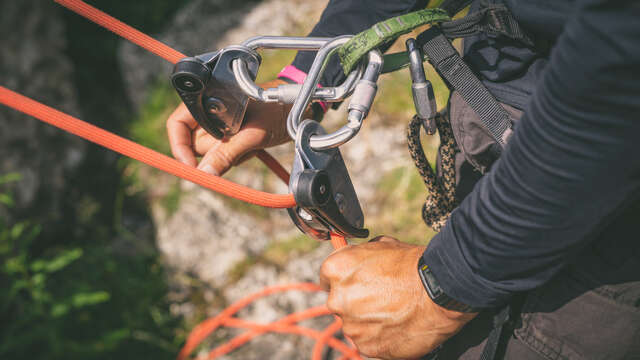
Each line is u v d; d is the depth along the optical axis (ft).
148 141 8.88
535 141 1.79
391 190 7.09
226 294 7.18
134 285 7.61
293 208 2.75
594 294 2.38
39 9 8.87
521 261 2.04
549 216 1.86
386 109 7.77
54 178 8.43
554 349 2.48
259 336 6.62
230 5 9.95
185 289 7.48
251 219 7.54
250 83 2.57
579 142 1.67
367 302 2.54
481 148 2.76
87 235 8.52
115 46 11.08
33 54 8.67
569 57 1.59
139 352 6.98
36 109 2.37
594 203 1.79
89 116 9.96
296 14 9.39
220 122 2.84
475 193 2.15
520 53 2.50
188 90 2.65
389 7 3.09
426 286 2.35
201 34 9.62
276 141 3.18
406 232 6.76
